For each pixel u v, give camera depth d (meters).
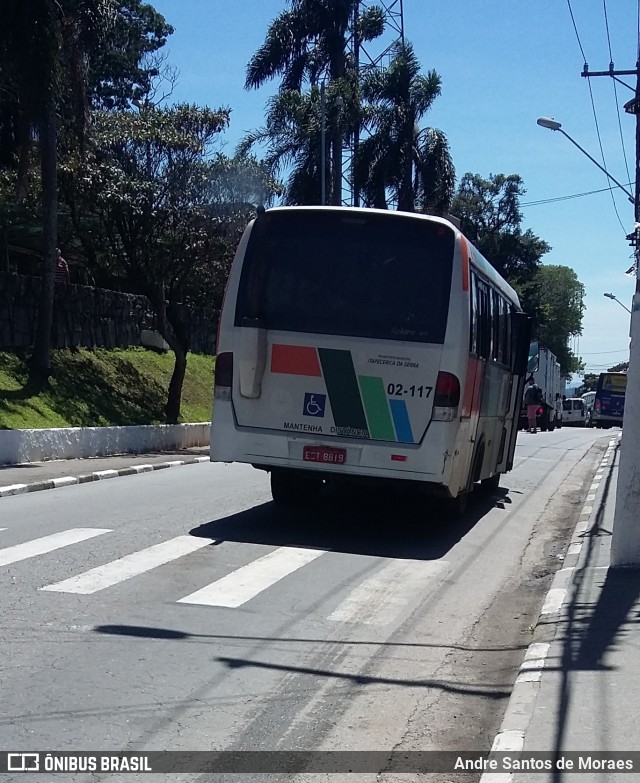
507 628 8.09
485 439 14.22
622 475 9.55
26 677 6.02
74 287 29.03
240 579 9.05
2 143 25.20
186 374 34.66
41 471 17.84
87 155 26.28
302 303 11.34
